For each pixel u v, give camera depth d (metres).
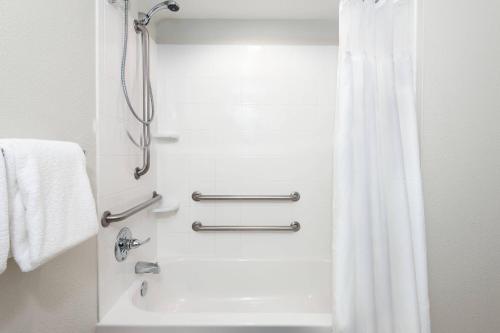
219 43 1.92
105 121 1.17
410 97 0.98
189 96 1.93
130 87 1.43
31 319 0.77
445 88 1.01
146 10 1.71
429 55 1.00
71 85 0.93
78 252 0.99
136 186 1.54
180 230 1.97
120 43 1.31
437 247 1.03
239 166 1.95
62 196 0.71
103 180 1.16
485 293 1.03
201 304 1.89
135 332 1.09
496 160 1.02
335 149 0.99
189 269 1.92
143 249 1.67
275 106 1.93
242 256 1.97
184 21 1.92
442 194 1.03
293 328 1.06
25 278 0.75
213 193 1.95
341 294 0.95
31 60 0.75
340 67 0.99
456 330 1.04
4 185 0.55
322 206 1.94
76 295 0.98
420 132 1.02
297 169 1.94
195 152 1.95
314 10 1.82
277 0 1.70
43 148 0.66
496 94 1.01
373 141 0.98
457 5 1.00
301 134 1.93
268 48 1.92
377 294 0.97
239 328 1.07
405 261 0.95
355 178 0.97
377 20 0.98
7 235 0.55
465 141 1.02
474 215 1.03
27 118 0.74
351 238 0.96
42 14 0.79
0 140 0.58
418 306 0.95
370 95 0.98
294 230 1.94
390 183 0.97
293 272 1.92
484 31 1.00
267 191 1.95
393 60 0.98
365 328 0.94
